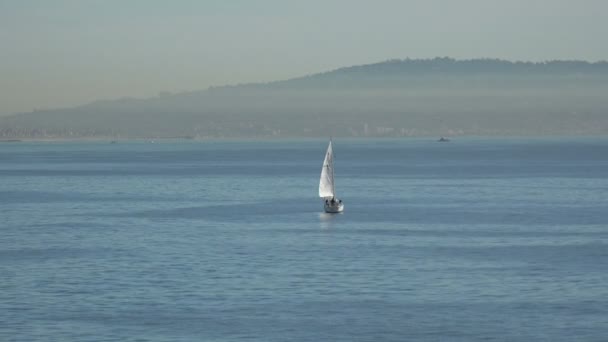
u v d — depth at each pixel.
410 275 113.81
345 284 108.19
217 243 144.62
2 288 106.56
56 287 107.12
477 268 118.62
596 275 113.00
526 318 91.38
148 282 109.94
